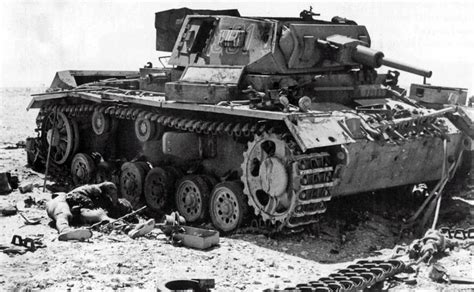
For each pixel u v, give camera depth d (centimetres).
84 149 2139
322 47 1695
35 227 1559
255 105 1509
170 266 1259
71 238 1446
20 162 2450
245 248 1420
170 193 1761
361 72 1778
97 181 2006
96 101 1953
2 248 1361
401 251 1431
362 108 1642
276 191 1453
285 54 1659
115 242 1442
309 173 1419
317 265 1317
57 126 2167
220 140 1702
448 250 1422
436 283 1211
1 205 1755
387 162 1583
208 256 1341
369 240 1523
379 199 1798
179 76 1909
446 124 1703
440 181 1650
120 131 2039
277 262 1320
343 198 1709
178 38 1922
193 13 2045
